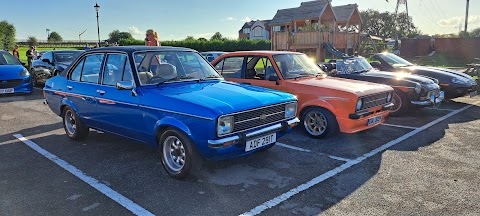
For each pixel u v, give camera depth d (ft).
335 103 17.93
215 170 14.20
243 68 21.68
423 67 31.71
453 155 16.01
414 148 17.15
